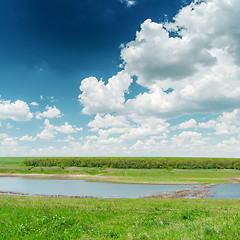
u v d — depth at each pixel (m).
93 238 10.82
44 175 114.00
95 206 25.16
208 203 33.72
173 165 144.00
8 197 36.38
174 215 18.16
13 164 164.38
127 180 89.69
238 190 64.25
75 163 157.62
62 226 13.72
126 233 11.48
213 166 140.25
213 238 9.05
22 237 11.54
